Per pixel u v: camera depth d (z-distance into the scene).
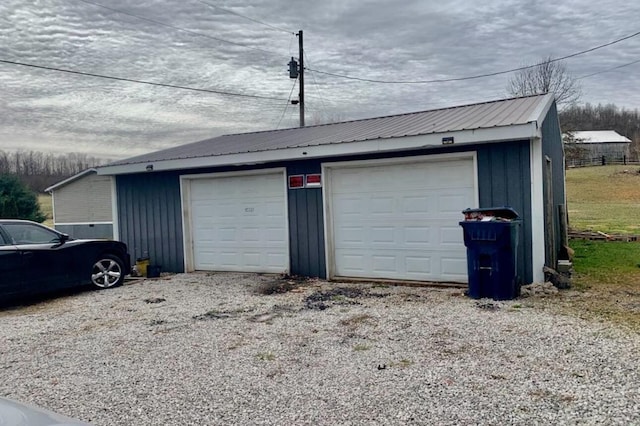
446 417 3.09
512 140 6.76
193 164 9.63
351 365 4.12
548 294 6.49
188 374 4.09
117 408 3.46
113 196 11.49
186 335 5.32
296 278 8.91
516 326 5.04
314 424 3.09
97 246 8.57
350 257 8.60
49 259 7.73
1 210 20.28
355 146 7.75
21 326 6.13
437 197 7.70
